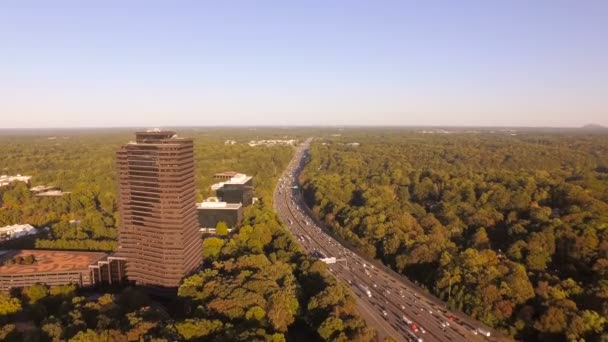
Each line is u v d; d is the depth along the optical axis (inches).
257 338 7810.0
